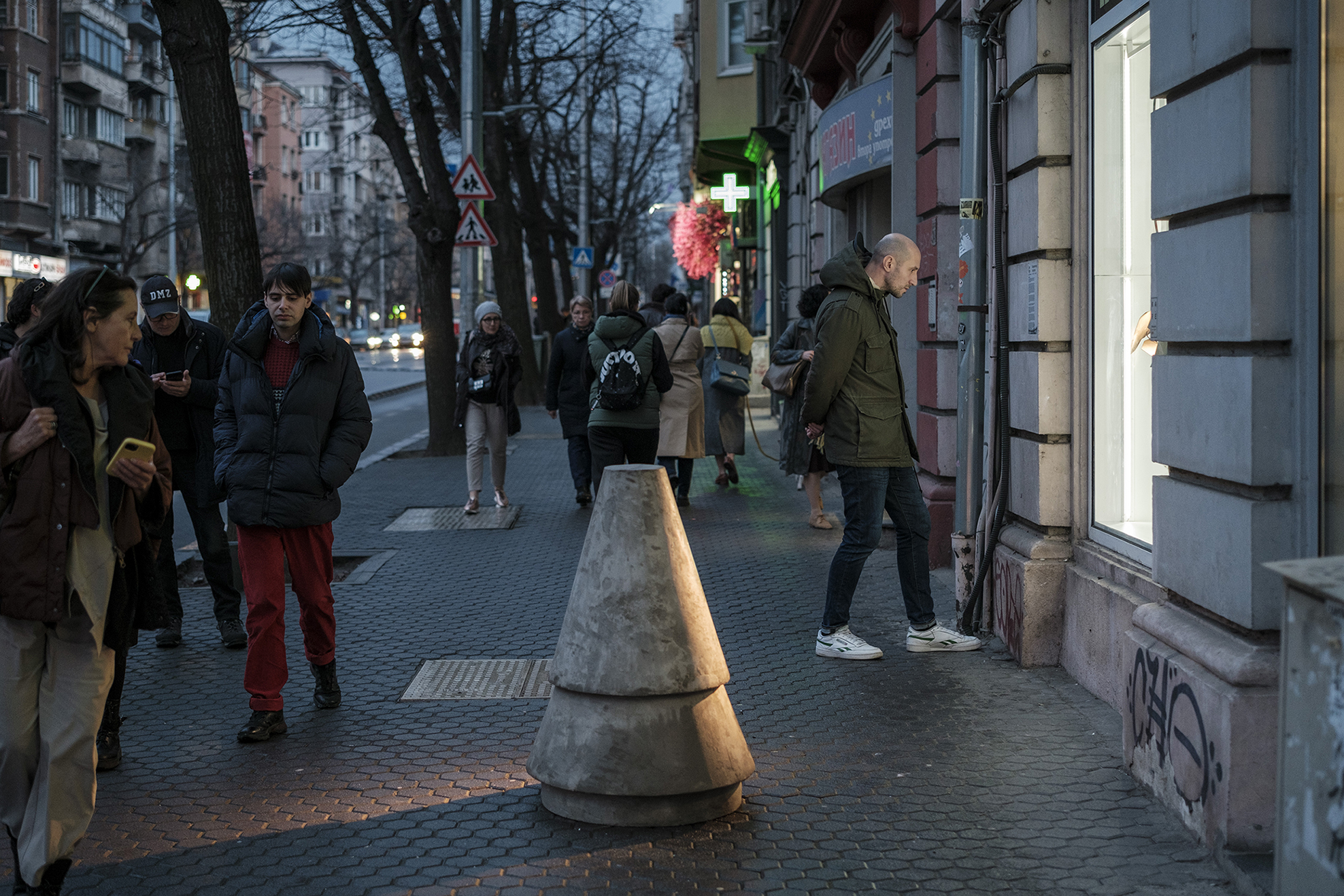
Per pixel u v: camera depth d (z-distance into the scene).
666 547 4.45
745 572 8.91
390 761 5.16
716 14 29.27
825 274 6.58
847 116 12.00
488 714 5.79
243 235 9.48
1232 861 3.89
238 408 5.57
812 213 18.88
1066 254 6.32
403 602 8.21
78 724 3.79
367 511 12.22
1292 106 3.92
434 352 17.67
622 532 4.45
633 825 4.38
